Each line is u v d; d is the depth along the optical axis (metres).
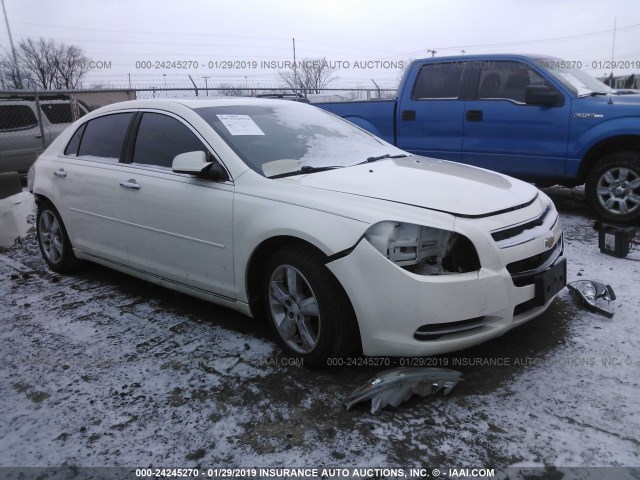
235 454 2.44
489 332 2.82
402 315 2.70
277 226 3.01
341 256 2.79
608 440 2.43
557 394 2.78
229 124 3.68
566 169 6.04
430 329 2.71
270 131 3.81
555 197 7.48
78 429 2.65
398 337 2.74
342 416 2.67
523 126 6.18
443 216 2.78
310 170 3.44
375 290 2.73
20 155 10.40
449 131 6.69
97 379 3.10
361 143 4.16
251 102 4.20
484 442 2.45
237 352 3.34
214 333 3.62
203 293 3.62
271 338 3.52
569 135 5.92
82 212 4.43
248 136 3.63
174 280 3.79
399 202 2.88
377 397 2.66
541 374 2.96
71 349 3.47
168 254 3.74
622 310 3.70
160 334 3.64
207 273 3.51
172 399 2.87
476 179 3.42
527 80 6.22
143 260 3.97
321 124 4.25
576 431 2.49
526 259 2.95
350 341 2.94
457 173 3.57
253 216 3.16
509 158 6.36
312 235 2.86
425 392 2.74
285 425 2.62
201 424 2.65
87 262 5.03
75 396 2.94
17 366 3.28
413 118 6.91
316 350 2.99
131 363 3.26
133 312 4.03
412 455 2.38
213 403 2.82
